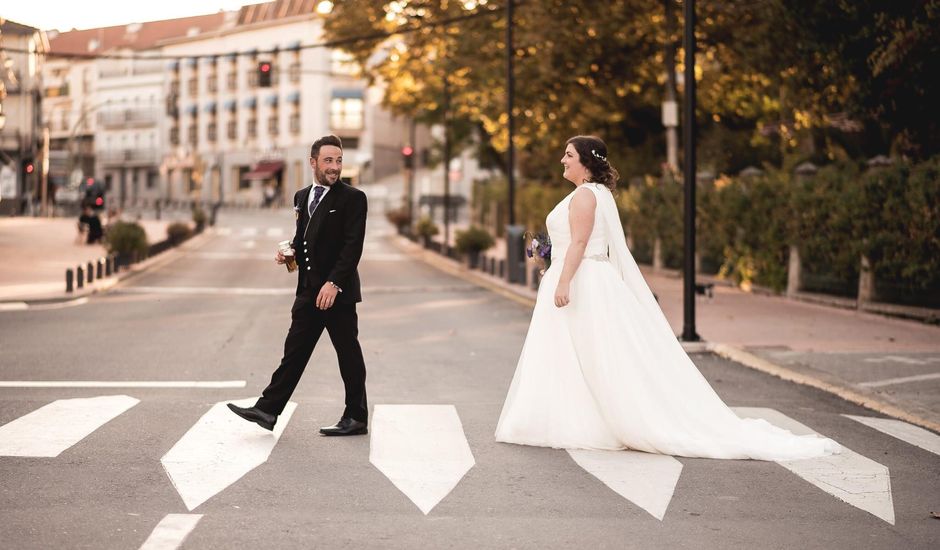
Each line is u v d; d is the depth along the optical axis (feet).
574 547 16.19
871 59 57.21
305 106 287.28
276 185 294.66
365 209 23.85
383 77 116.57
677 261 90.58
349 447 23.09
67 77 364.17
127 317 56.54
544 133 106.11
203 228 183.42
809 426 26.66
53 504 18.07
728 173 108.47
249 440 23.62
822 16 60.54
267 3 301.63
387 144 298.35
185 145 323.98
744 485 20.24
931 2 51.42
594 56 91.56
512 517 17.83
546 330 23.49
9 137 253.85
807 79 67.21
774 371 36.52
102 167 354.54
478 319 57.16
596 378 22.93
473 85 101.14
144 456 21.85
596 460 22.07
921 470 21.80
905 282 54.85
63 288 74.54
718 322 52.70
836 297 62.39
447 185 136.67
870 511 18.53
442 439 24.12
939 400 29.96
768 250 71.36
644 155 115.03
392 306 65.77
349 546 16.03
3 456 21.61
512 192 89.20
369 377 34.78
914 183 52.13
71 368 36.24
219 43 311.88
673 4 85.71
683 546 16.33
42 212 226.79
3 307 62.95
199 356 40.01
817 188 63.46
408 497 18.99
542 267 24.40
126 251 98.99
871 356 39.32
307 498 18.81
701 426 22.94
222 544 15.99
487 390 32.12
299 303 23.97
